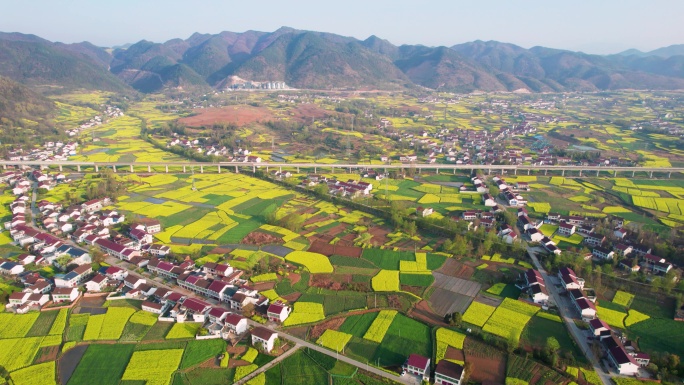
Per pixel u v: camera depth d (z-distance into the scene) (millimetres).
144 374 114375
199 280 155250
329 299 150625
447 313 142000
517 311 142625
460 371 109812
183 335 130500
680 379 112750
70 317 139625
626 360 114312
